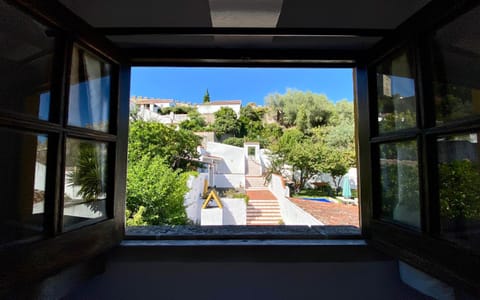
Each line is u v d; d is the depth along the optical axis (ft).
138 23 4.15
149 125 25.84
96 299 4.34
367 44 4.70
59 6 2.96
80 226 3.48
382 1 3.63
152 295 4.38
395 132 3.76
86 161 3.71
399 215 3.81
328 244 4.51
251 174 49.06
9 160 2.55
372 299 4.40
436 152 3.06
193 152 32.17
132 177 16.33
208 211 19.94
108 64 4.22
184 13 3.91
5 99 2.48
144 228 5.07
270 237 4.74
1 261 2.39
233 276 4.43
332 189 32.50
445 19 2.83
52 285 3.41
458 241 2.74
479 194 2.56
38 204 2.85
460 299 3.32
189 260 4.43
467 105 2.64
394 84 3.88
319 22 4.13
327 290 4.43
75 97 3.42
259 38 4.50
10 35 2.55
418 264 3.23
